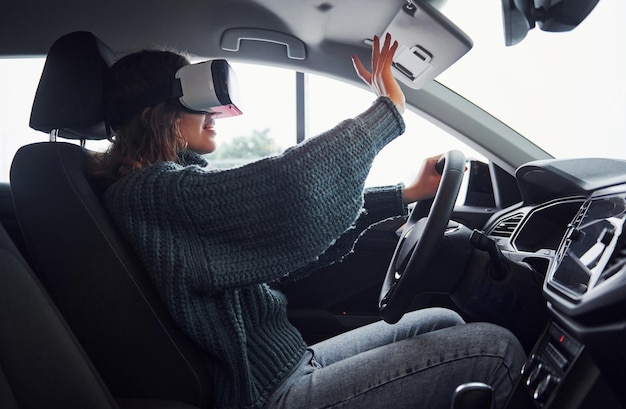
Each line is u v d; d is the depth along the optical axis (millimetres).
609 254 760
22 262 709
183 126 997
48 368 699
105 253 823
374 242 1782
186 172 855
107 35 1754
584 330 714
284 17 1694
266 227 849
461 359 903
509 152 1815
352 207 928
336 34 1729
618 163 1372
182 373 838
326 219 889
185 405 830
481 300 1014
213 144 1058
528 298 996
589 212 1015
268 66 1875
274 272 855
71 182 845
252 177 849
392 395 882
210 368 877
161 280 812
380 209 1165
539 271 1184
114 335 827
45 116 974
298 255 871
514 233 1514
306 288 1763
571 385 735
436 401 900
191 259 818
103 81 977
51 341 702
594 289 720
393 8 1515
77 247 826
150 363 833
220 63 926
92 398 722
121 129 968
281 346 930
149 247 819
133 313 825
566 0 950
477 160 1927
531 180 1576
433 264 1008
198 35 1766
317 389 878
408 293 950
